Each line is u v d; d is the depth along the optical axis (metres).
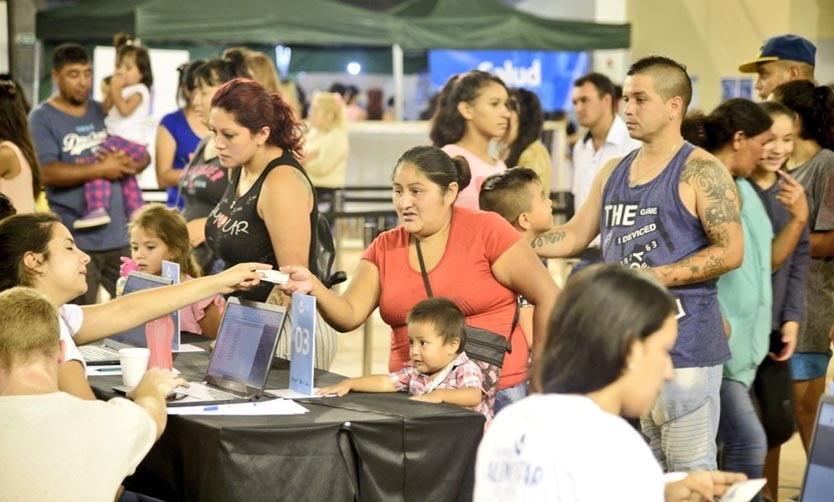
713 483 2.73
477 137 6.32
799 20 16.20
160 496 3.99
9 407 3.31
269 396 4.16
